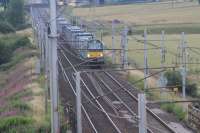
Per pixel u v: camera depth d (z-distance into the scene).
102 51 172.88
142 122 61.66
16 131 99.75
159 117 110.31
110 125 103.12
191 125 103.19
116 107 117.94
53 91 80.94
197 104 112.31
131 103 121.81
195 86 143.25
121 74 165.38
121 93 133.62
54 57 79.69
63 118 102.94
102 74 164.12
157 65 182.75
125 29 155.62
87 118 108.56
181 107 117.62
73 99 126.19
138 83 149.12
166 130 99.69
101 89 138.75
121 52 160.62
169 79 143.12
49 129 99.75
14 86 164.75
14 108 120.50
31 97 133.62
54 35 78.88
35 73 170.00
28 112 116.44
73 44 199.38
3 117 113.38
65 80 151.62
